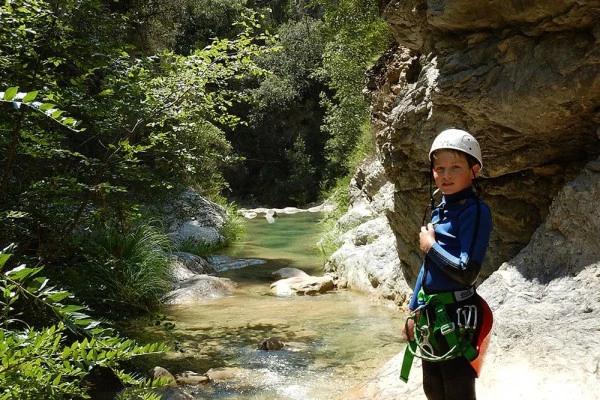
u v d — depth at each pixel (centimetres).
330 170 2533
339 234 1059
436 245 234
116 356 191
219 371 469
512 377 329
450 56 452
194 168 612
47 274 475
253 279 897
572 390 304
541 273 385
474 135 457
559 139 421
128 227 637
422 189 560
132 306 667
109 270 645
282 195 2727
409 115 527
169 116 540
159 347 199
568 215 381
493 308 386
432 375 247
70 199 468
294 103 2827
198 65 552
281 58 2916
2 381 170
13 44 434
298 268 989
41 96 425
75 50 472
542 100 391
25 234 464
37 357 177
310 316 656
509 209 477
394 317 641
